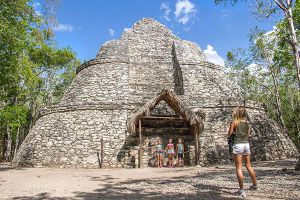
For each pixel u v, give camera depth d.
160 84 22.25
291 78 25.27
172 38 26.39
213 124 17.89
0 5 13.44
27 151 17.70
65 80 31.19
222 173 10.33
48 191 7.20
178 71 22.58
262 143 17.67
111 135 17.31
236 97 20.11
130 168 15.24
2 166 17.77
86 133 17.39
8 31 13.81
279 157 17.88
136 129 17.31
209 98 19.05
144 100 19.98
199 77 21.77
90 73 21.86
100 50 25.55
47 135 17.77
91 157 16.45
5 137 29.39
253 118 18.81
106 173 12.25
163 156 16.50
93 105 18.50
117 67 21.94
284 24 16.92
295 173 8.77
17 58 15.55
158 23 26.97
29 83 18.23
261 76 26.20
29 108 29.70
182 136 17.42
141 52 24.55
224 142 17.31
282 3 11.84
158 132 17.55
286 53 18.91
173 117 17.08
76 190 7.29
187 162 16.59
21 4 13.99
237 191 5.97
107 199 5.94
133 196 6.18
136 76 22.59
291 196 5.45
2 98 18.69
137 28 26.38
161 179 9.35
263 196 5.54
